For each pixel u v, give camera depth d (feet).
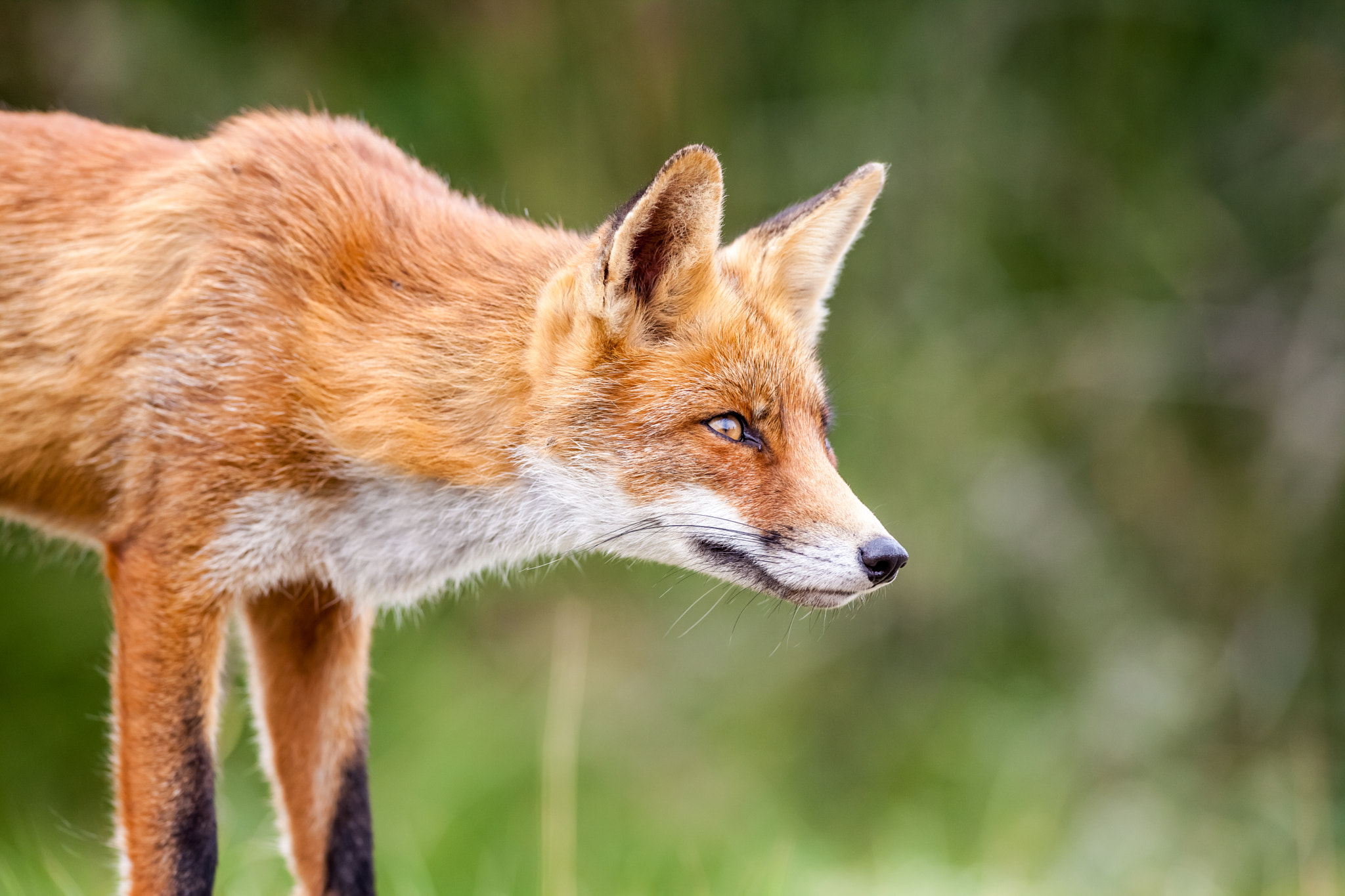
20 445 17.93
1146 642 43.32
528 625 43.65
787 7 46.21
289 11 42.09
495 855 34.83
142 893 16.58
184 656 16.97
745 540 17.98
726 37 46.34
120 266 17.56
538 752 38.83
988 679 43.39
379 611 20.89
